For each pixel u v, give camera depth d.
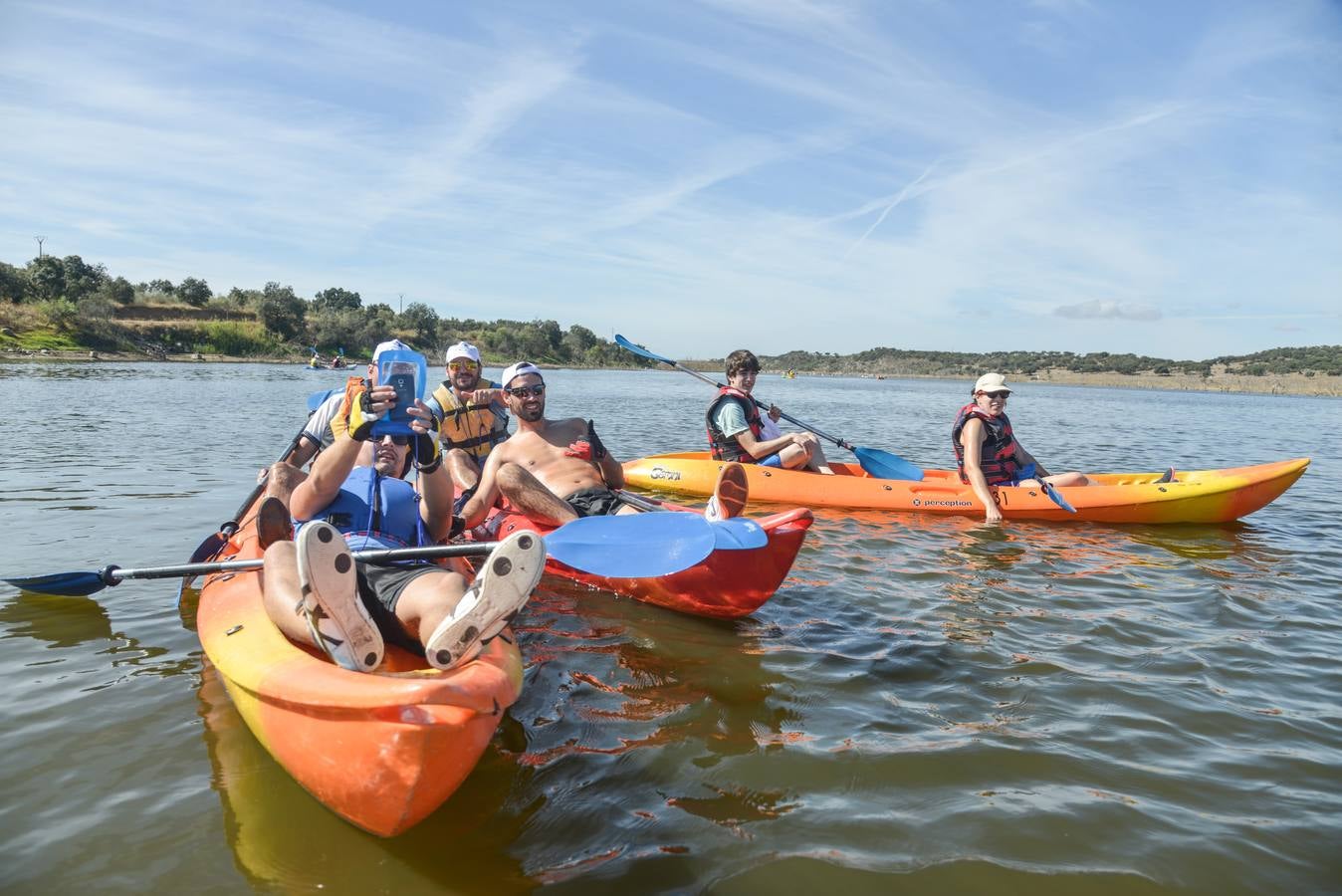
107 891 2.04
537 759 2.75
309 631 2.57
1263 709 3.30
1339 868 2.27
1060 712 3.23
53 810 2.38
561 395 31.33
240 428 12.97
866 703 3.27
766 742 2.92
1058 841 2.37
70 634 3.79
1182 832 2.42
